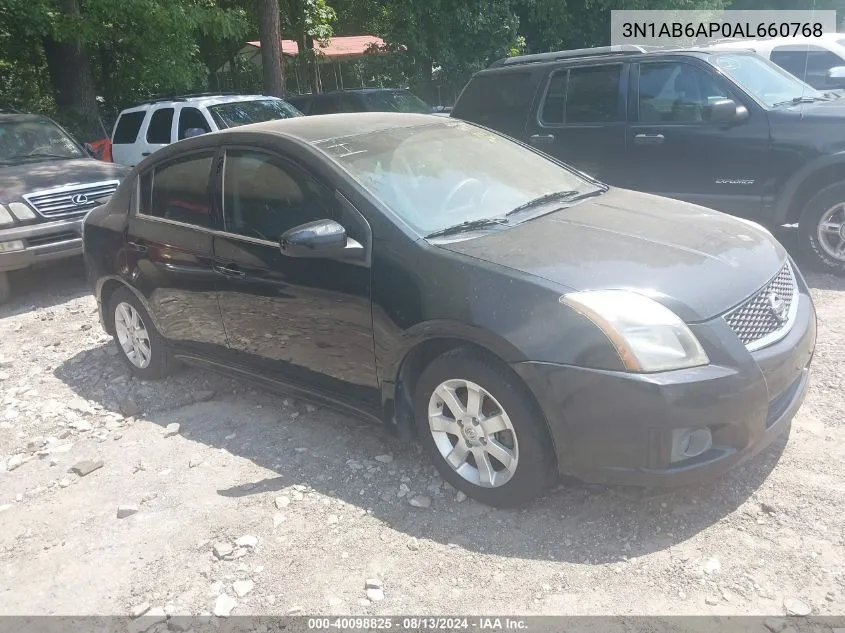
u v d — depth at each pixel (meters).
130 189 5.04
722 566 2.91
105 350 6.05
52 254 7.54
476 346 3.29
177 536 3.44
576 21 19.36
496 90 7.98
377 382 3.68
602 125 7.15
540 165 4.61
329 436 4.24
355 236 3.64
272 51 14.55
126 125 11.62
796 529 3.08
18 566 3.36
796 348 3.26
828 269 6.30
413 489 3.62
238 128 4.47
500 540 3.19
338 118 4.55
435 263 3.38
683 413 2.90
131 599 3.06
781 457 3.59
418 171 4.01
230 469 3.98
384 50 19.02
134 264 4.91
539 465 3.18
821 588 2.75
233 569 3.17
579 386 2.97
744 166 6.42
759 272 3.36
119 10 12.85
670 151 6.78
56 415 4.89
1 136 8.83
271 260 3.99
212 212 4.38
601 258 3.30
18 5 12.30
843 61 10.66
